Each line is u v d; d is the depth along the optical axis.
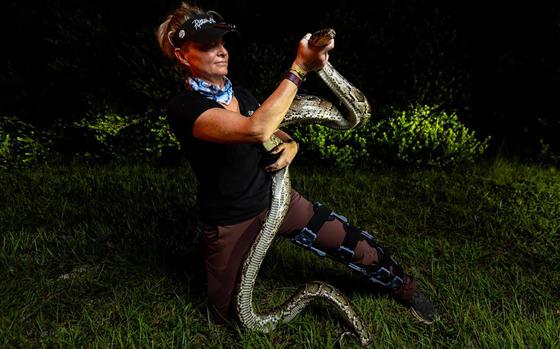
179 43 2.40
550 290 3.33
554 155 6.00
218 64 2.41
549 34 6.32
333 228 2.82
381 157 5.66
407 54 5.92
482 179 5.35
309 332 2.88
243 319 2.79
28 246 3.94
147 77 6.05
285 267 3.53
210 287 2.84
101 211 4.51
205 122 2.31
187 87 2.48
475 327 2.88
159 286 3.38
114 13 6.97
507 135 6.48
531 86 6.20
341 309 2.79
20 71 7.12
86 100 6.49
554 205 4.72
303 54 2.21
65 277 3.57
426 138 5.51
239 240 2.71
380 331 2.90
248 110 2.62
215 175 2.59
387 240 3.99
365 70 5.87
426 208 4.55
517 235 4.12
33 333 2.99
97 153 6.28
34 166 6.03
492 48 6.70
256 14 6.67
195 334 2.93
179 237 3.99
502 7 6.66
